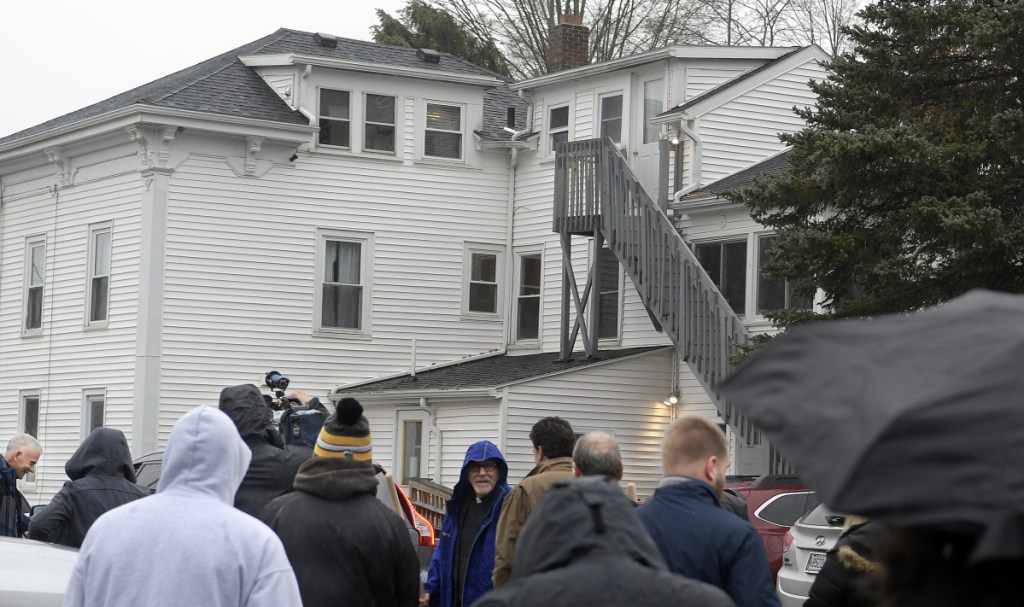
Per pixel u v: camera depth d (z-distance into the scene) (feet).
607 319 84.23
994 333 8.08
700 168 79.77
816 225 52.60
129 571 14.66
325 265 85.46
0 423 90.99
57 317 86.89
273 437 23.20
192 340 80.64
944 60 52.65
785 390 8.63
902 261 48.85
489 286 90.94
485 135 90.99
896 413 7.66
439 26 142.92
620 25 133.59
